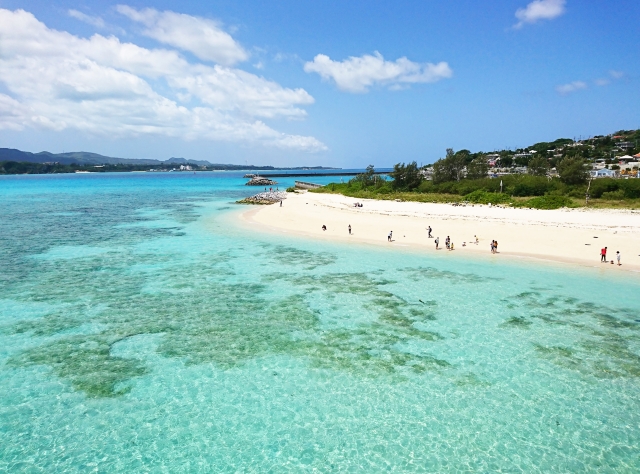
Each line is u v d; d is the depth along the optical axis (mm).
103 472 10844
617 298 22453
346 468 10969
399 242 37250
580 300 22312
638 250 30641
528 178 66188
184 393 14273
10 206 72000
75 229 46406
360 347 17500
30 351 17109
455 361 16266
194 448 11727
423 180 83250
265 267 29797
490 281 25859
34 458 11297
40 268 29500
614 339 17891
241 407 13531
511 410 13258
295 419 12953
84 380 14992
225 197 95250
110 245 37406
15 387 14508
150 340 18188
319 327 19500
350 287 25203
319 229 44344
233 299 23250
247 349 17406
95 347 17516
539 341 17797
